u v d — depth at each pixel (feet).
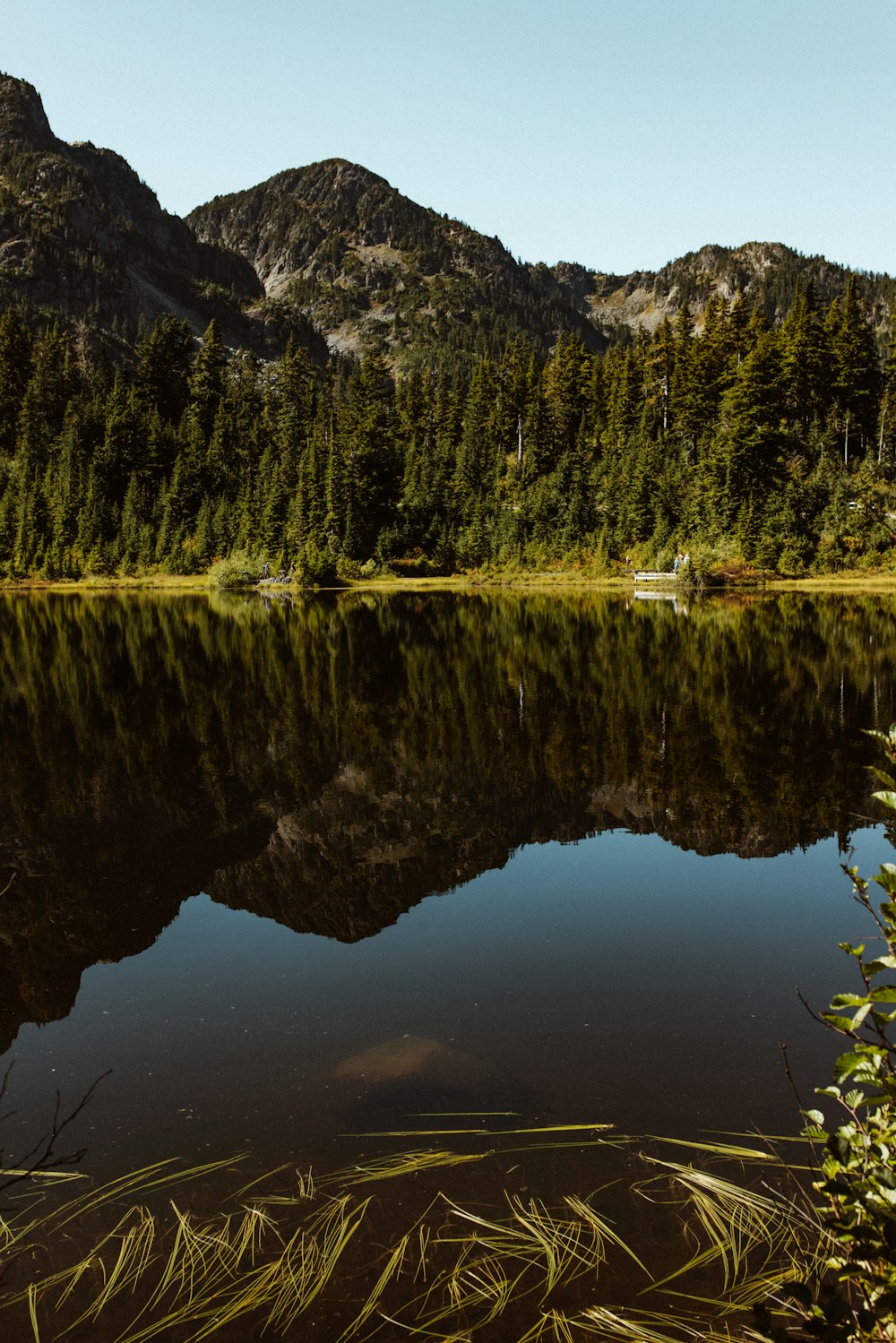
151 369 296.51
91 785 30.68
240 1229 9.76
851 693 46.34
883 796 6.71
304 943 18.16
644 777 30.35
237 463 258.78
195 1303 8.80
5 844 24.94
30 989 16.34
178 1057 13.65
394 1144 11.14
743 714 41.04
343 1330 8.36
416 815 26.73
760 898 20.07
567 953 17.28
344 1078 12.82
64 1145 11.44
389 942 18.07
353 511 213.05
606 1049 13.47
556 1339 8.11
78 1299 8.86
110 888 21.56
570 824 25.63
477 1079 12.66
